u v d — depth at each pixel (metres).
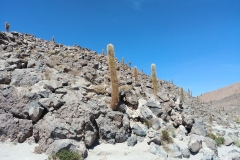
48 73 14.40
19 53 15.80
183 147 12.13
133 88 16.98
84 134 10.23
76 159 8.75
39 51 19.31
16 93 11.07
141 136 12.35
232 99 97.50
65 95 11.97
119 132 11.71
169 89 36.19
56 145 9.05
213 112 44.16
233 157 11.10
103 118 11.88
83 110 10.91
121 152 10.42
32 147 9.46
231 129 27.67
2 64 13.28
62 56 19.75
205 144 12.33
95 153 9.98
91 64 19.83
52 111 10.44
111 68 12.99
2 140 9.46
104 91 14.87
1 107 10.44
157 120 13.70
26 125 10.03
